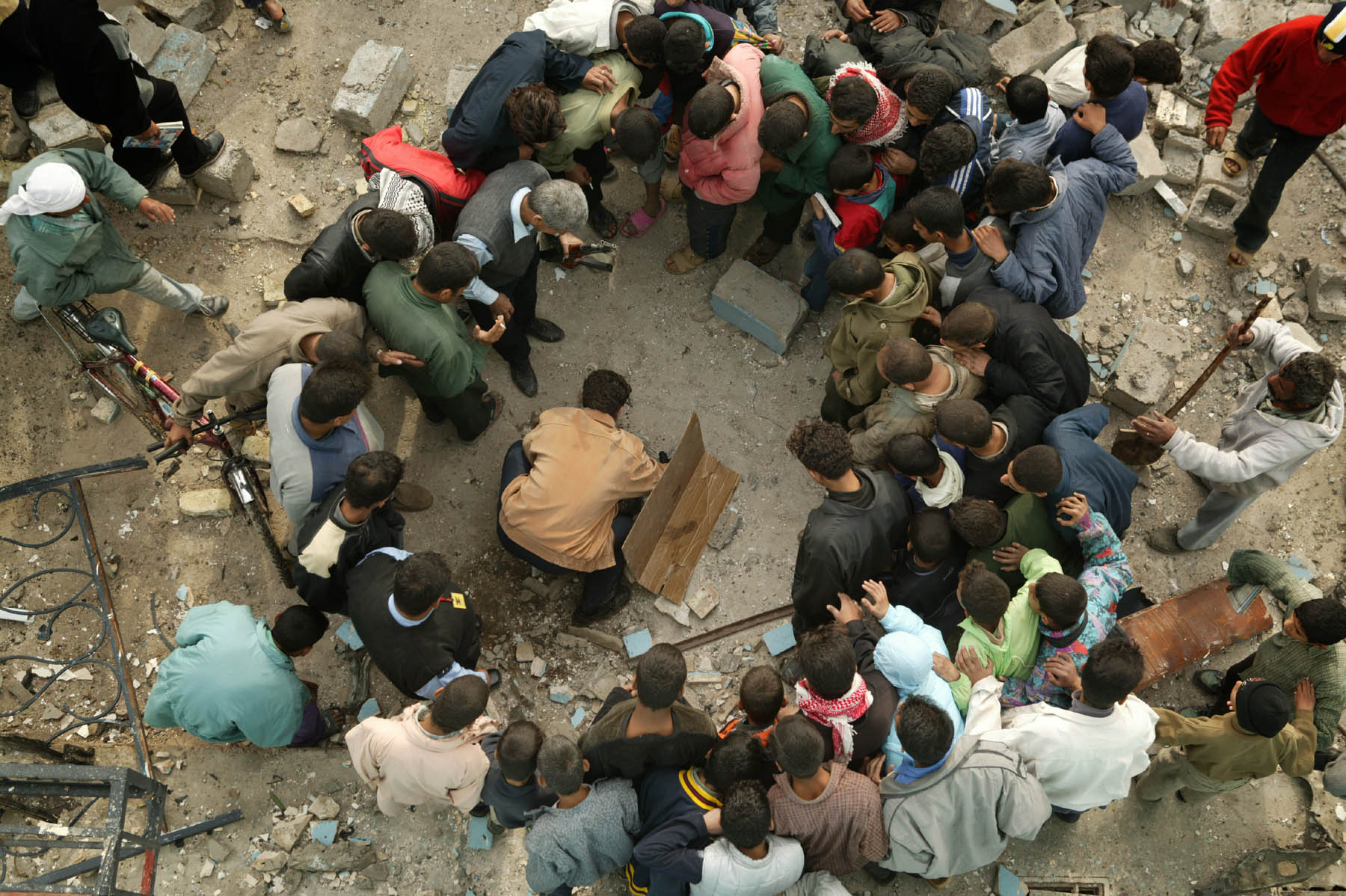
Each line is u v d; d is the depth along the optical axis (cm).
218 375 454
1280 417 446
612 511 499
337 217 613
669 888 381
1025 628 429
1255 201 574
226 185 598
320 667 516
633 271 616
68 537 541
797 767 359
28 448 559
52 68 496
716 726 505
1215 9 662
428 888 473
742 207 636
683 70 503
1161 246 622
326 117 637
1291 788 492
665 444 575
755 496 564
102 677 517
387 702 511
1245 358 588
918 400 463
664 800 387
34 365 570
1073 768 400
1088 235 513
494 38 665
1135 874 478
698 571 545
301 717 452
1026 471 425
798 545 552
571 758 364
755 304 584
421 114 644
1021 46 648
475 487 561
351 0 668
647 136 483
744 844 361
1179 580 544
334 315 467
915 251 507
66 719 508
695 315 605
